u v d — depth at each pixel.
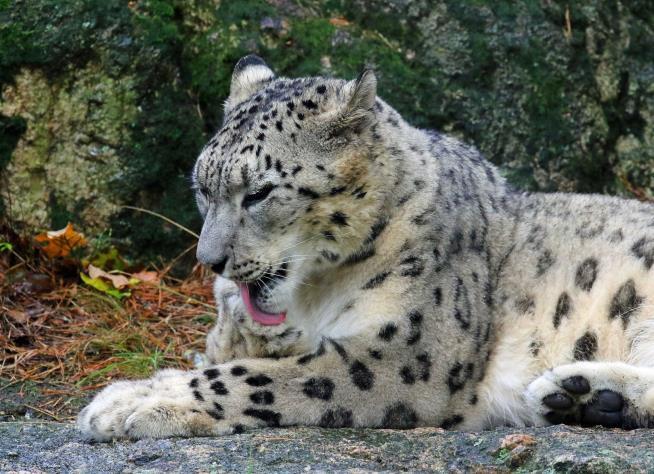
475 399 12.39
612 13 20.58
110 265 17.55
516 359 12.57
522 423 12.52
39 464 10.84
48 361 14.98
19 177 17.52
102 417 11.59
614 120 20.11
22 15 17.58
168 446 11.04
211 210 12.17
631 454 10.02
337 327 12.18
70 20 17.66
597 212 13.31
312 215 12.02
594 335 12.54
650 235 12.85
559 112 19.45
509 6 19.72
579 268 12.81
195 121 18.06
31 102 17.52
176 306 16.95
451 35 19.30
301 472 10.21
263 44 18.44
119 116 17.70
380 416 11.90
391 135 12.41
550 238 13.10
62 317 16.19
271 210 11.91
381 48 18.92
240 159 11.85
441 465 10.60
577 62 19.84
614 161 19.95
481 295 12.53
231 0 18.73
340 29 18.91
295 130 11.96
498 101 19.14
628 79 20.33
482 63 19.19
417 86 18.78
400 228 12.15
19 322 15.78
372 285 12.13
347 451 10.91
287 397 11.71
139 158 17.75
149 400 11.62
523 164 19.11
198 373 11.98
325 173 11.91
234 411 11.63
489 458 10.53
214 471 10.29
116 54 17.73
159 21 18.05
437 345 12.07
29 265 17.20
